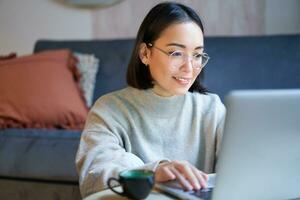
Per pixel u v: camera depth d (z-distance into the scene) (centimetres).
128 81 108
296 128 61
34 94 213
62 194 176
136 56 104
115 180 75
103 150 91
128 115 104
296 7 262
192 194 72
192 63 94
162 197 73
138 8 276
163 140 104
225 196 64
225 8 265
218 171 63
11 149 185
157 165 79
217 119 107
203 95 111
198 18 96
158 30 95
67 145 181
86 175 86
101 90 235
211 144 107
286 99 58
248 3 263
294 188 68
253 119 58
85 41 250
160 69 95
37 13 294
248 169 63
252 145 61
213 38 231
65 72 227
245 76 218
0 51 301
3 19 300
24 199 182
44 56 230
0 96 211
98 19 285
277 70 215
